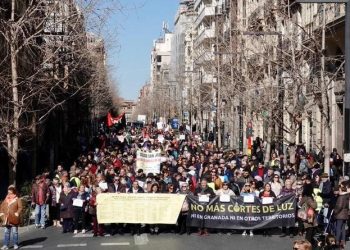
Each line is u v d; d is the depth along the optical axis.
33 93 23.95
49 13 22.62
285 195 19.55
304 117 35.28
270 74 32.72
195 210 19.61
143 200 19.66
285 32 32.09
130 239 18.95
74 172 23.94
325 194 19.34
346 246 17.55
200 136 66.12
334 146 35.19
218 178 21.84
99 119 97.25
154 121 140.38
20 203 17.69
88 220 21.19
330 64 34.31
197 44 79.44
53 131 38.03
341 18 30.42
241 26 43.56
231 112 48.38
